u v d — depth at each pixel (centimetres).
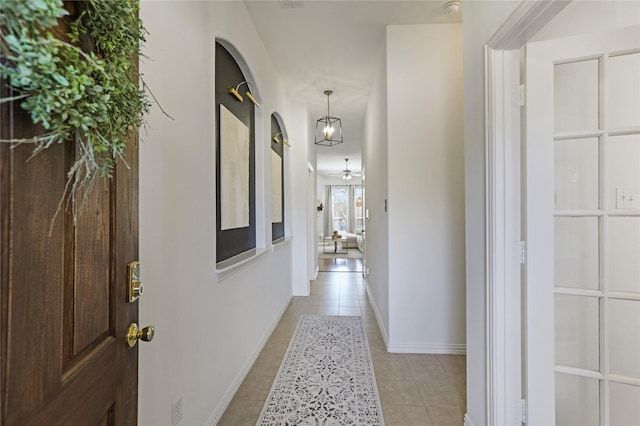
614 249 134
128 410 87
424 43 283
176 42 146
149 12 124
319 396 215
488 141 149
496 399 147
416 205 286
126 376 85
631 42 126
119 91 67
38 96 48
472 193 171
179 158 148
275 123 398
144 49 120
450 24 281
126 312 85
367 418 191
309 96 455
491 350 149
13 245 48
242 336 238
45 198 55
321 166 1105
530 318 138
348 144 742
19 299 49
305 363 263
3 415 46
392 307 287
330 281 589
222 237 227
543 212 138
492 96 147
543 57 137
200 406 169
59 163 59
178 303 147
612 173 133
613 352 133
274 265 351
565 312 140
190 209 159
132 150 89
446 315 285
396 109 286
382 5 253
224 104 233
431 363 263
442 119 284
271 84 345
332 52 329
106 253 76
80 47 61
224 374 203
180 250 149
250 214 299
